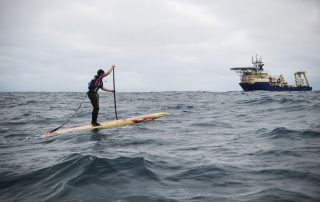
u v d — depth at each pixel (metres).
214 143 8.81
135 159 6.36
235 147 8.05
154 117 15.77
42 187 5.15
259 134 9.82
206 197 4.52
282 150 7.30
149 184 5.16
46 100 45.62
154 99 41.91
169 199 4.50
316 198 4.29
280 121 13.29
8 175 5.93
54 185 5.18
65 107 28.80
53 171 5.88
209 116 16.92
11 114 21.53
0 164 6.99
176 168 6.06
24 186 5.27
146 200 4.48
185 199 4.48
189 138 9.83
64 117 18.84
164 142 9.15
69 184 5.09
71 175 5.52
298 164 6.01
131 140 9.47
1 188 5.27
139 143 9.02
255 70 97.44
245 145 8.25
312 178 5.12
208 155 7.20
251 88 96.00
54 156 7.55
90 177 5.37
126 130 11.68
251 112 18.16
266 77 96.25
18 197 4.78
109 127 12.42
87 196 4.67
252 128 11.44
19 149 9.04
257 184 4.98
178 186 5.06
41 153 8.17
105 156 7.02
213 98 40.28
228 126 12.52
